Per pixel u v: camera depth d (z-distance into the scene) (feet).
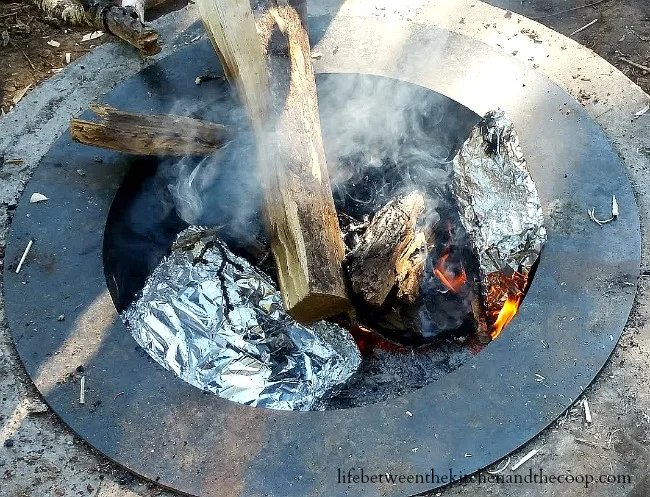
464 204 3.40
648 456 2.60
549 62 3.87
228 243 3.62
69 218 3.24
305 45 3.51
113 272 3.31
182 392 2.73
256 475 2.55
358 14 4.14
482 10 4.14
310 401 3.05
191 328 3.18
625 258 3.03
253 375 3.06
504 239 3.12
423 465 2.55
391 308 3.17
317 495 2.50
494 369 2.76
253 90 3.31
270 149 3.14
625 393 2.74
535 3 5.19
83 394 2.74
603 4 5.11
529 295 2.94
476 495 2.52
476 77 3.70
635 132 3.53
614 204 3.19
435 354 3.33
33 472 2.62
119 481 2.59
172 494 2.56
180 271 3.39
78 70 3.95
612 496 2.52
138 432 2.65
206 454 2.60
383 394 3.18
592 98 3.69
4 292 3.01
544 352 2.79
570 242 3.09
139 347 2.86
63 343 2.87
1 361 2.88
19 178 3.47
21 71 4.58
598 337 2.82
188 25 4.14
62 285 3.03
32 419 2.74
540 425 2.63
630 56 4.69
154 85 3.74
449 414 2.66
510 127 3.26
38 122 3.70
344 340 3.24
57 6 4.79
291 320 3.24
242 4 3.32
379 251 2.99
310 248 2.87
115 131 3.31
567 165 3.34
